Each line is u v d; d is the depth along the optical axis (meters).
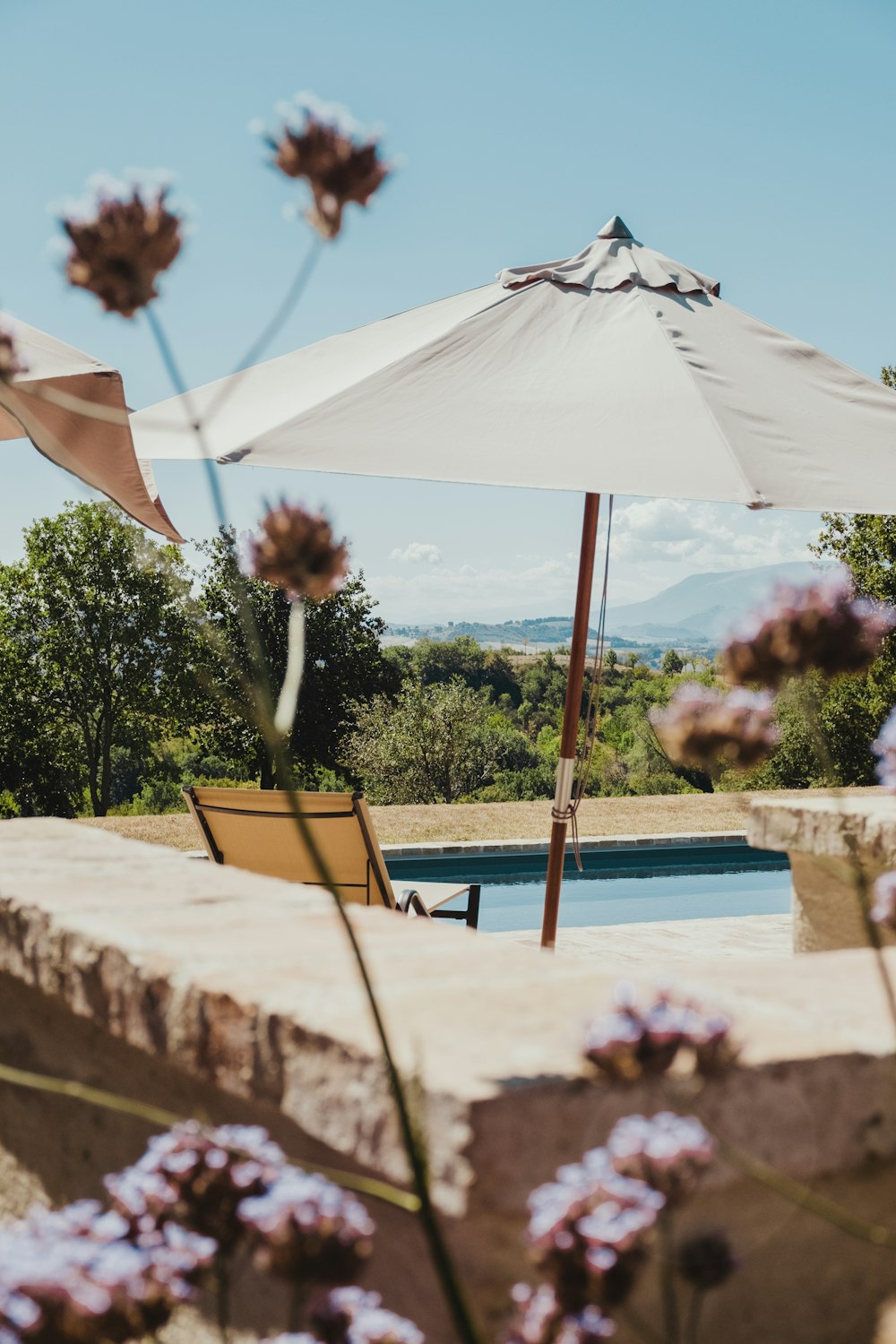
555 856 4.35
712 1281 1.00
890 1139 1.20
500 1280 1.05
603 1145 1.05
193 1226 1.05
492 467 2.99
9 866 2.21
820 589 1.00
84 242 0.91
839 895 2.60
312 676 32.09
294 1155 1.29
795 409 3.43
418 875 11.23
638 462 3.01
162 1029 1.44
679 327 3.68
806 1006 1.35
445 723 24.16
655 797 15.68
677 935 7.31
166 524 4.86
